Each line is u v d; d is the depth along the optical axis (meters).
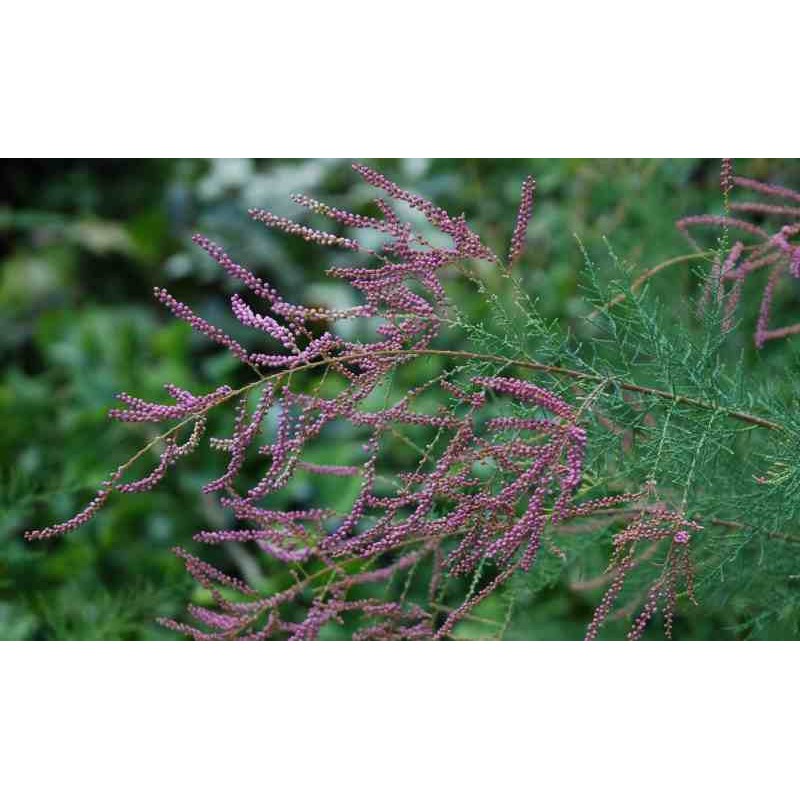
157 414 0.72
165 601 1.01
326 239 0.74
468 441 0.75
